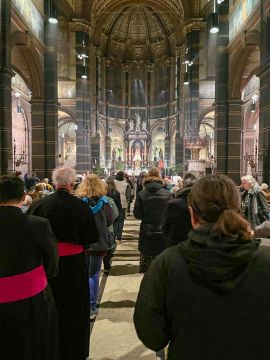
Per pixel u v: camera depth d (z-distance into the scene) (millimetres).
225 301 1426
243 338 1412
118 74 42375
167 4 32031
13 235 2479
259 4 13617
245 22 15664
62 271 3340
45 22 20078
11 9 14359
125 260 8094
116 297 5766
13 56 18281
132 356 3934
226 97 18844
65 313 3328
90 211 3521
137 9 38469
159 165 36688
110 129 41219
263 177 12750
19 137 28391
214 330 1426
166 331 1588
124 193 9969
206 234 1522
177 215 3877
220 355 1414
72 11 28234
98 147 34156
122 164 39938
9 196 2609
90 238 3469
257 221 6129
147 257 5027
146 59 42438
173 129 39500
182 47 32844
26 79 20031
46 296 2707
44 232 2646
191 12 27484
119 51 42000
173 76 39375
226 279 1412
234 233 1481
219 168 18969
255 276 1446
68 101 28828
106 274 7035
